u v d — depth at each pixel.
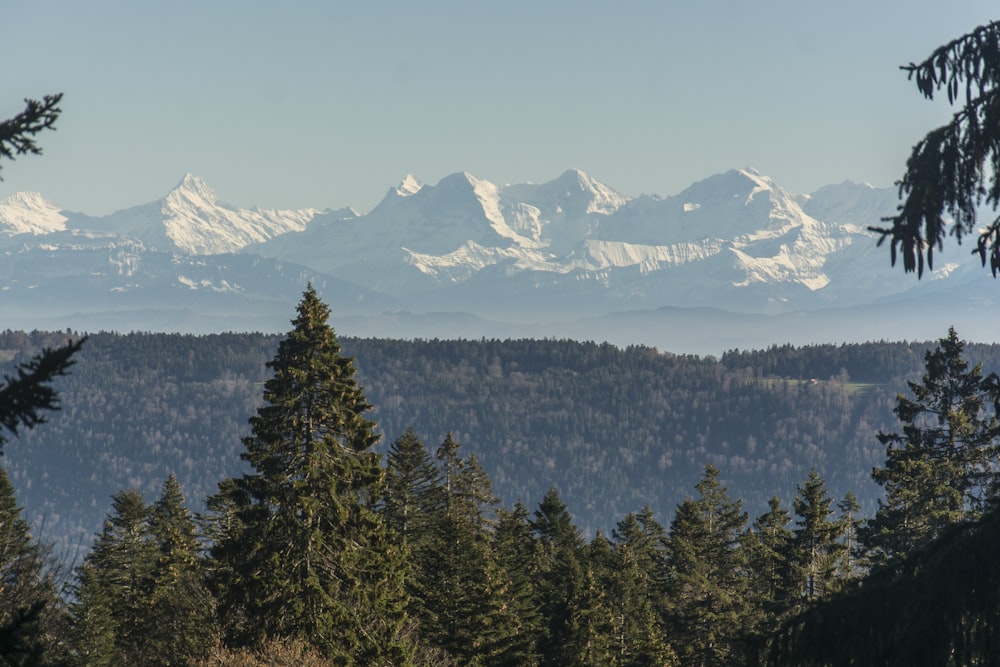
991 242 48.12
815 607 52.84
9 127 48.09
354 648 154.62
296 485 154.38
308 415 157.00
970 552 49.50
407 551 190.88
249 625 156.62
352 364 159.38
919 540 198.75
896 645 49.69
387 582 163.50
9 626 42.22
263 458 156.25
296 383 157.00
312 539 154.62
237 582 157.25
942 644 48.88
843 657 50.56
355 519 158.75
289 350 157.88
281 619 154.00
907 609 50.03
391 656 159.50
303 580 154.38
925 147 49.16
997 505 51.22
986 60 48.69
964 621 48.81
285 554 155.75
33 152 48.69
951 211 48.72
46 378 45.81
